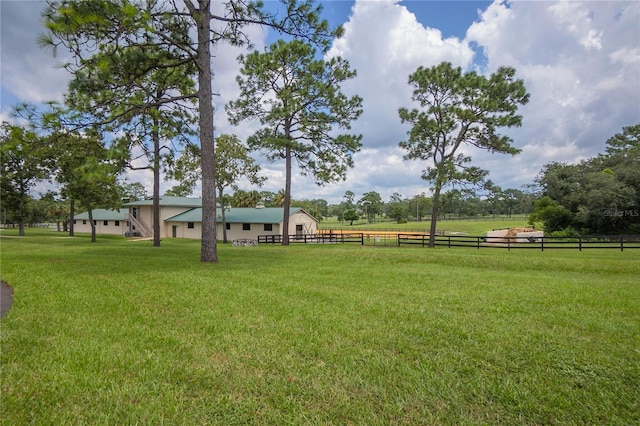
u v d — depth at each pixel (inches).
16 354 148.7
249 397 115.4
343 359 143.3
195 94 490.6
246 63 840.9
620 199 1049.5
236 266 432.8
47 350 153.8
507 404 110.8
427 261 527.8
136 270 385.7
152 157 613.0
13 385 122.3
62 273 362.0
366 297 257.0
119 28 339.3
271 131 891.4
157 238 818.2
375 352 151.1
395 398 114.3
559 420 102.7
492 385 121.9
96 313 212.1
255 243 1025.5
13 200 1259.2
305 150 863.1
